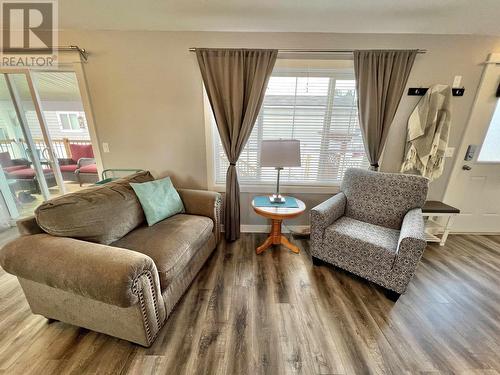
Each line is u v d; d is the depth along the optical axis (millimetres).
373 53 2000
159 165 2514
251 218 2689
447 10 1729
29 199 2846
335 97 2293
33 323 1439
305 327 1438
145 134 2402
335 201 2094
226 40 2102
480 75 2164
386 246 1662
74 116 4020
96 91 2250
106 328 1282
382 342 1342
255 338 1356
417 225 1629
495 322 1488
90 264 1096
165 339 1342
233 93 2100
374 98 2096
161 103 2295
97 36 2094
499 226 2635
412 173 2393
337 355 1263
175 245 1548
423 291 1761
